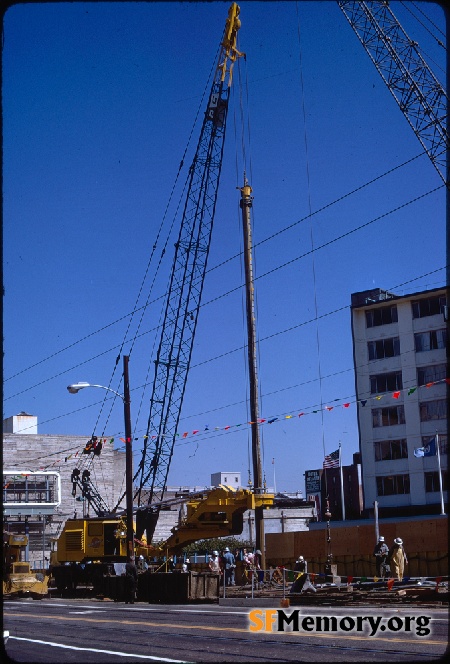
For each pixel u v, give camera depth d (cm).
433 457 6575
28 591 4022
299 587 2686
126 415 3641
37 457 7619
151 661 1289
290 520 8162
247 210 4472
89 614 2528
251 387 4072
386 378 6900
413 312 6856
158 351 6075
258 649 1423
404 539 3738
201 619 2111
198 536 4034
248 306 4288
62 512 7500
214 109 6153
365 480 6856
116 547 4322
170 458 6012
